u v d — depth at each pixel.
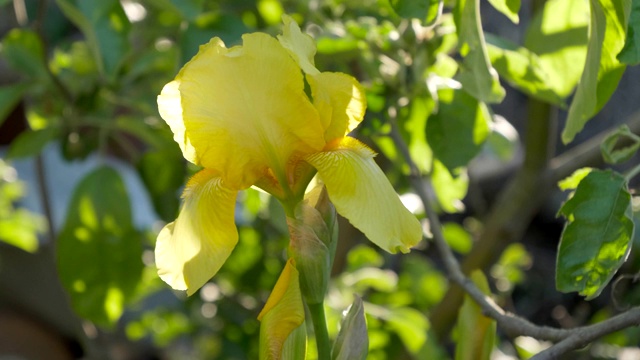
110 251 0.99
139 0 0.98
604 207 0.60
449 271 0.70
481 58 0.64
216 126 0.57
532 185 0.96
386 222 0.55
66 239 0.99
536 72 0.73
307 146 0.57
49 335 1.61
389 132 0.79
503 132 0.99
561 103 0.73
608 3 0.57
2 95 0.96
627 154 0.63
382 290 1.16
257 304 1.18
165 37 1.02
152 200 1.02
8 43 0.97
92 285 1.00
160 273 0.58
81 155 1.06
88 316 1.00
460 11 0.64
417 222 0.55
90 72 1.04
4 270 1.54
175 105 0.58
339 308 0.98
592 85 0.59
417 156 0.83
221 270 1.18
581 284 0.60
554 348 0.60
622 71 0.61
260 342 0.58
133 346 1.49
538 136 0.94
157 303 1.45
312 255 0.57
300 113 0.57
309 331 0.89
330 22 0.85
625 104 1.73
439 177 0.85
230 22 0.82
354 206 0.55
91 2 0.89
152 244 1.18
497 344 1.09
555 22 0.75
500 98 0.66
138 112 1.09
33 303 1.57
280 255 1.16
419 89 0.77
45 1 0.96
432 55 0.76
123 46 0.90
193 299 1.22
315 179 0.60
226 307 1.19
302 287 0.58
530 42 0.76
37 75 0.97
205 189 0.58
